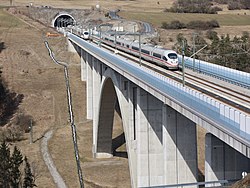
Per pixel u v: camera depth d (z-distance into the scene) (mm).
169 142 35469
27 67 111375
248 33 119500
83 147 73000
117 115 85000
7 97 92875
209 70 47562
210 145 26141
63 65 113625
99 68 66688
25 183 53031
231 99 31141
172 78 42344
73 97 94875
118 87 48906
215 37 106750
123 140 76250
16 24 158000
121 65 45062
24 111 87938
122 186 58281
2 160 51969
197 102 26078
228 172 26172
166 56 50938
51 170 63281
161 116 41844
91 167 65375
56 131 79812
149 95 41344
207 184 26375
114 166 65625
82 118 85875
